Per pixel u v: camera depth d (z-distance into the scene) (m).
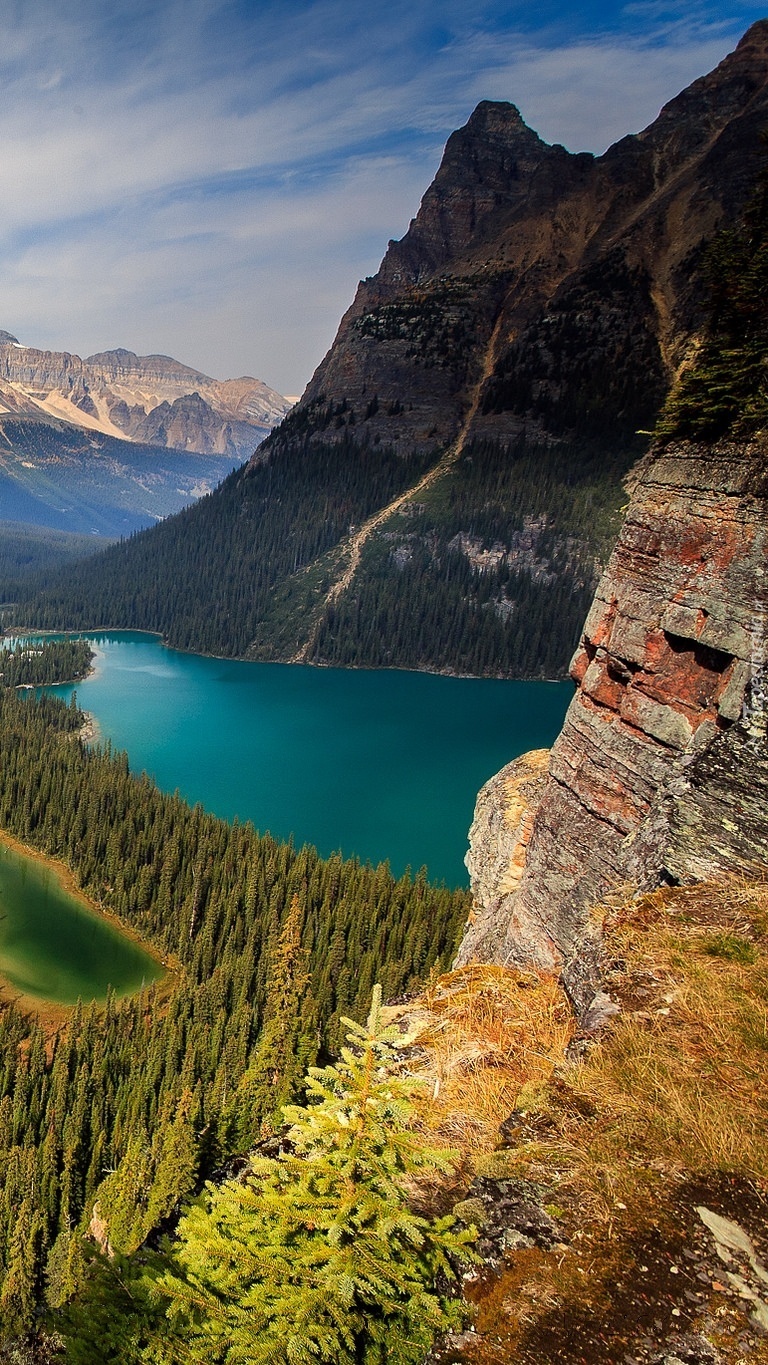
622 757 21.72
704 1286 6.51
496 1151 8.55
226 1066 68.69
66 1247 51.34
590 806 22.58
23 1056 82.19
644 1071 9.11
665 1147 8.02
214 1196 7.86
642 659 21.52
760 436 19.14
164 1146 48.66
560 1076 9.49
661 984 10.85
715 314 20.61
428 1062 11.97
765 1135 7.98
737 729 16.55
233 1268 7.30
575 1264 6.85
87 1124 69.25
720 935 11.68
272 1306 6.72
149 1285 7.52
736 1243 6.87
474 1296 6.77
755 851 13.58
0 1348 17.81
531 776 35.56
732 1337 6.05
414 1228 7.04
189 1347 7.06
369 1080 8.57
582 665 25.30
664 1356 5.99
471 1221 7.51
